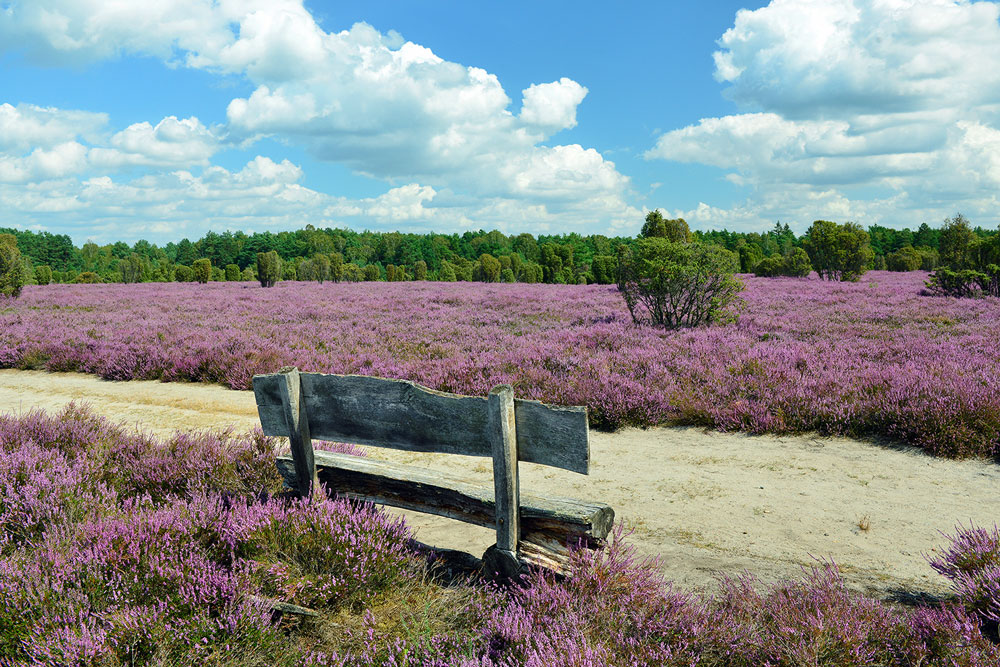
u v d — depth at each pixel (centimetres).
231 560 329
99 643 253
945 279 2097
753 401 740
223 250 15488
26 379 1200
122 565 309
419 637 262
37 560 315
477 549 402
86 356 1267
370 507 374
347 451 567
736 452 626
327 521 335
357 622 294
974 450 573
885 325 1393
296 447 385
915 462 568
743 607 286
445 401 338
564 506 317
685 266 1338
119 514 389
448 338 1429
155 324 1769
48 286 4375
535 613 276
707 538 418
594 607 273
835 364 880
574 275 7025
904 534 414
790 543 405
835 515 454
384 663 251
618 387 788
